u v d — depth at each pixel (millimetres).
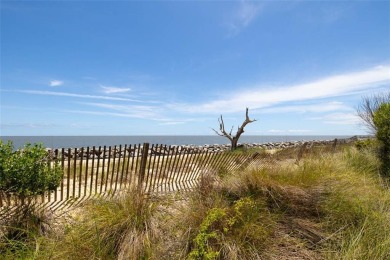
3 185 3275
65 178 6777
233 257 3080
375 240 3625
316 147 10539
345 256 3311
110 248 3201
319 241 3666
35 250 3037
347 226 3949
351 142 14555
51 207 3957
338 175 4957
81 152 4691
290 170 4945
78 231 3291
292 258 3375
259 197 4234
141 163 5402
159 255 3141
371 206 4379
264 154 7445
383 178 6527
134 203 3602
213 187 4434
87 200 4270
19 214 3477
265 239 3512
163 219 3602
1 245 3100
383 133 7328
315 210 4172
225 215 3566
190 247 3301
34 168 3535
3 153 3367
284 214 4070
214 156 6918
